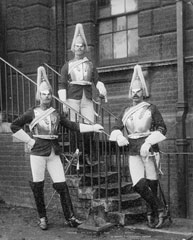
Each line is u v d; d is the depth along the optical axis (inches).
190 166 296.2
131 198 236.1
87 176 243.6
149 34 321.1
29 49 371.2
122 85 332.5
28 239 199.8
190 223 222.4
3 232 212.1
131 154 207.5
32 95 365.7
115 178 259.3
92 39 356.8
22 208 267.4
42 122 210.7
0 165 285.1
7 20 371.2
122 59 345.4
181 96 297.6
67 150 266.8
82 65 252.1
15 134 212.4
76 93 249.6
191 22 299.3
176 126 298.5
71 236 204.2
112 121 330.3
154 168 208.2
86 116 253.3
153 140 199.5
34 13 368.8
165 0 313.6
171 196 300.2
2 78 362.3
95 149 264.1
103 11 358.0
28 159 269.4
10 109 362.0
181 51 297.7
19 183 274.5
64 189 216.4
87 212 230.5
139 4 327.3
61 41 368.2
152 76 316.8
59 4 370.0
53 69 339.6
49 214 247.3
